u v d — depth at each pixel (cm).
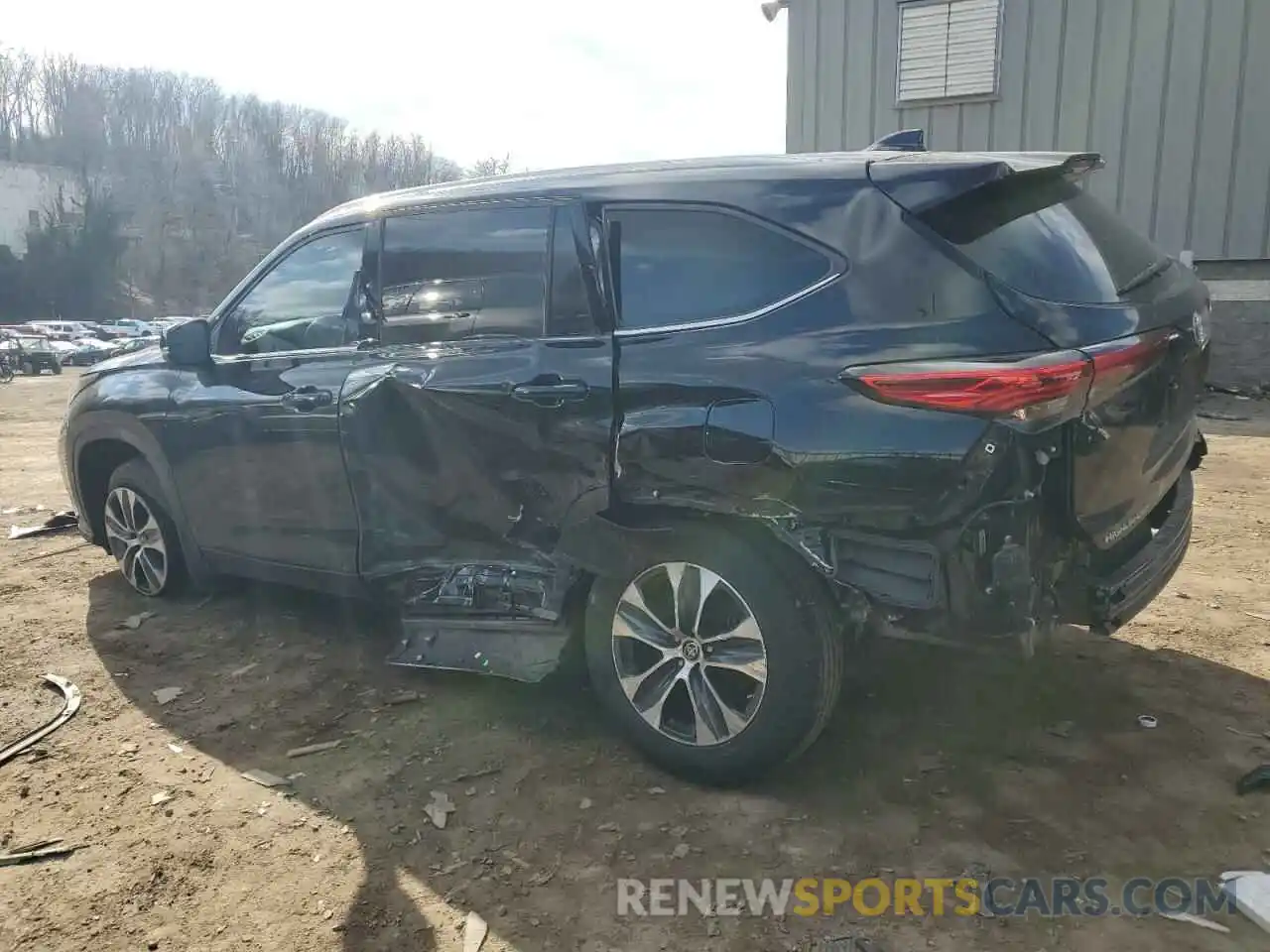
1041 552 252
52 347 3556
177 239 9544
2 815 295
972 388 241
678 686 300
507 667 332
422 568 356
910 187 269
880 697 358
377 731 344
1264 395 1188
